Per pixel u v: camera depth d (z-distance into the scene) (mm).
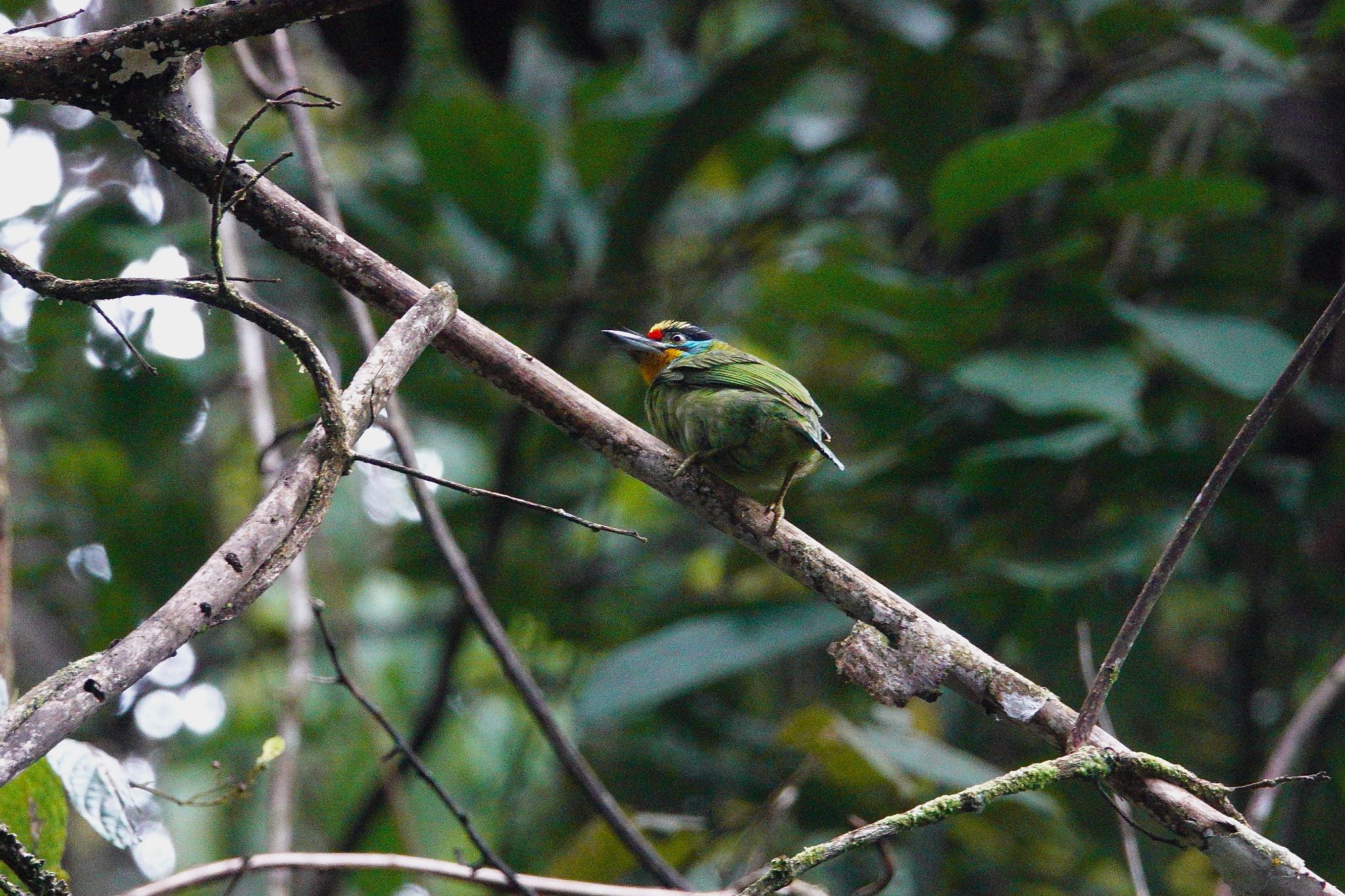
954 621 10812
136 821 5414
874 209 13438
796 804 9508
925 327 9477
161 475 11859
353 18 10094
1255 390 8719
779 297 9516
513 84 13070
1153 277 11000
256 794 12125
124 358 10750
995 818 10203
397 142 13305
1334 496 10328
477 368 5367
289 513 4309
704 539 13578
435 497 12320
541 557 12430
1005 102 12867
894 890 9555
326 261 5113
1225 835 4773
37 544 12453
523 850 11383
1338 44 10969
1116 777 4930
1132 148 11602
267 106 4316
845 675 5230
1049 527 9836
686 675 8930
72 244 10211
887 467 10242
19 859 4242
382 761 6297
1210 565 11406
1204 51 11664
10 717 3660
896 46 11289
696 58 14102
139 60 4801
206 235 10086
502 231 10789
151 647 3867
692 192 14719
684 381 6992
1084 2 11852
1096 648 10398
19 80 4746
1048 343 9664
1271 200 12062
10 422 11625
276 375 11336
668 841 8828
